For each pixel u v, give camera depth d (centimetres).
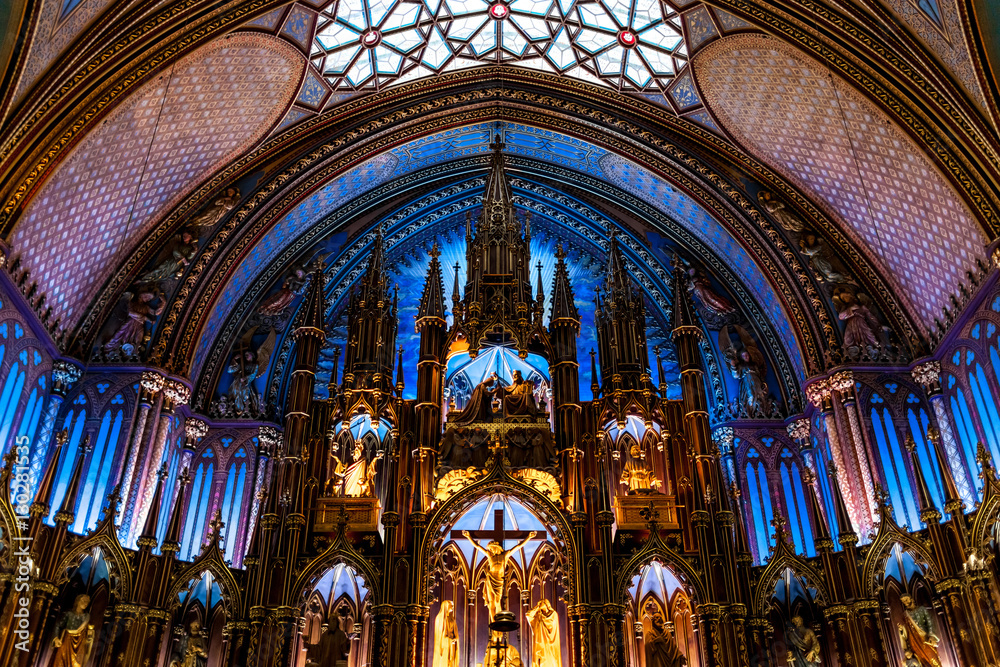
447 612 2225
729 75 2634
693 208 2975
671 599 2280
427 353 2569
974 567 1969
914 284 2519
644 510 2323
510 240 2819
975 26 1941
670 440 2478
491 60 2972
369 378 2595
